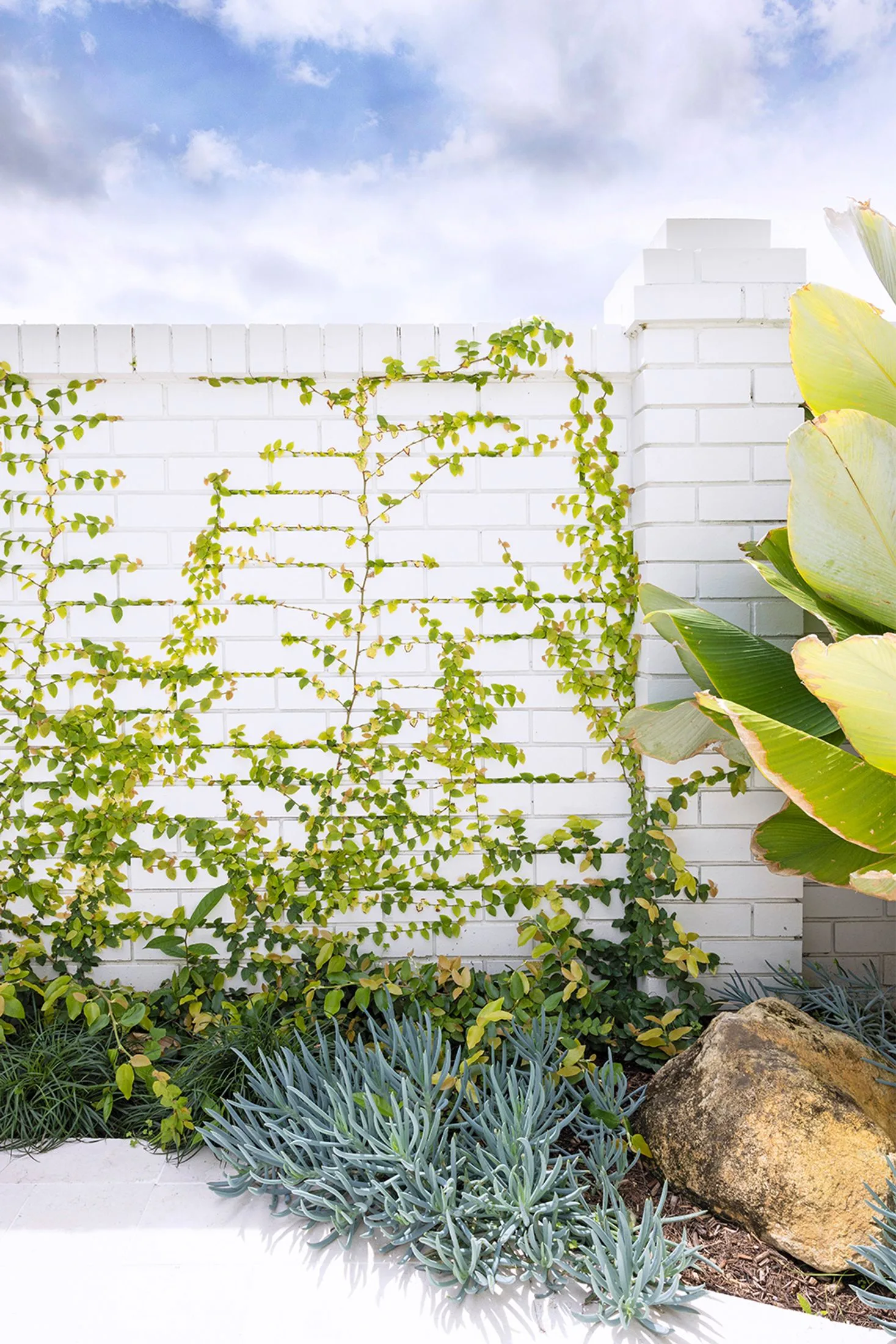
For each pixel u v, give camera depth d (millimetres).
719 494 2684
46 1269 1805
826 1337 1635
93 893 2863
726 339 2660
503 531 2811
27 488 2801
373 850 2865
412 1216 1841
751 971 2797
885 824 1774
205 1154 2221
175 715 2840
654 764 2762
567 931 2814
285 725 2857
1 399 2754
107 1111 2303
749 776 2746
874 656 1556
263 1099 2268
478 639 2830
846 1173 1859
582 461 2785
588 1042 2635
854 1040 2283
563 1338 1626
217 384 2764
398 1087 2172
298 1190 1929
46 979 2873
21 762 2844
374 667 2842
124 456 2795
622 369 2744
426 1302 1711
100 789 2867
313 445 2787
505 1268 1790
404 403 2777
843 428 1743
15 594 2828
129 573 2820
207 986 2820
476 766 2859
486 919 2881
